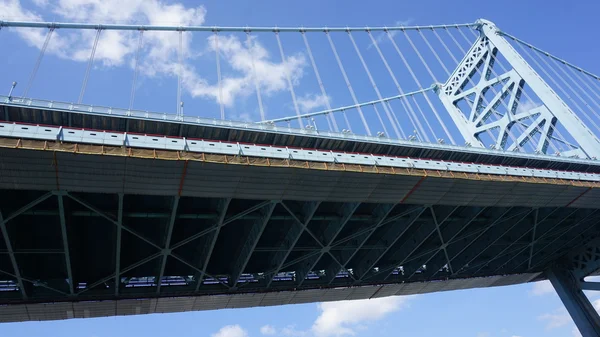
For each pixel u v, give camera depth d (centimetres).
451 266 4156
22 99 1941
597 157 3828
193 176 2022
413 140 2819
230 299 3325
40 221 2386
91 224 2508
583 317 4888
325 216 2809
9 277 2747
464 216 3391
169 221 2388
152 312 3216
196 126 2262
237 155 2059
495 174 2828
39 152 1698
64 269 2825
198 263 3005
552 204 3394
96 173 1856
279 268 3083
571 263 5194
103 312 3042
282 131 2430
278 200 2359
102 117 2086
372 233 3066
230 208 2531
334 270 3528
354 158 2362
